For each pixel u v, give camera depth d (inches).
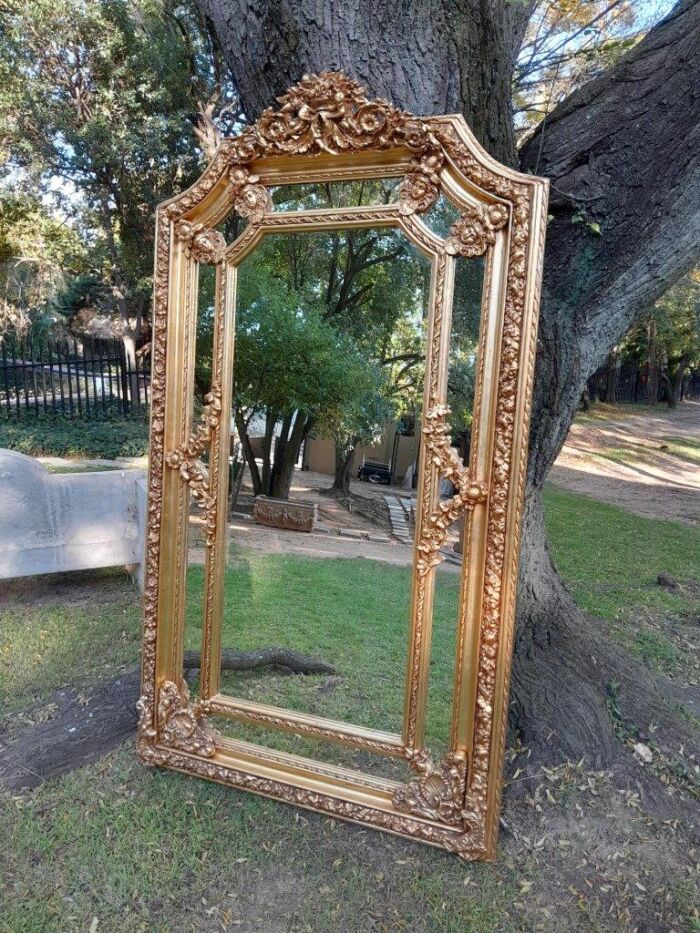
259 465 83.0
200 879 66.2
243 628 83.7
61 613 137.2
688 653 134.2
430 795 70.6
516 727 86.8
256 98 87.0
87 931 60.1
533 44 131.0
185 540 83.0
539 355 87.0
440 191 66.6
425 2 74.0
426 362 68.9
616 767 81.4
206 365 82.2
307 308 78.6
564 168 81.6
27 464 135.7
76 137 379.9
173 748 82.4
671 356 631.2
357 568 77.5
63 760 83.3
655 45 78.2
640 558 226.4
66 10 350.0
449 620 70.4
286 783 76.6
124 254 479.2
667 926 61.7
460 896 64.9
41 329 514.0
